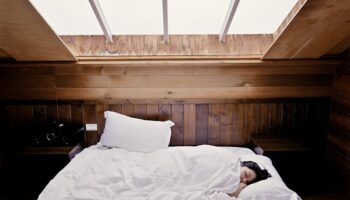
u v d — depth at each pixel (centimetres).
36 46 242
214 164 201
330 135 295
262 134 300
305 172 262
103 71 284
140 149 260
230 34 267
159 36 267
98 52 270
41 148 264
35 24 208
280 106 296
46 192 186
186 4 229
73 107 292
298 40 237
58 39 230
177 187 188
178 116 296
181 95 292
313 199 255
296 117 299
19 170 254
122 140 264
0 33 221
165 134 270
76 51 269
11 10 190
